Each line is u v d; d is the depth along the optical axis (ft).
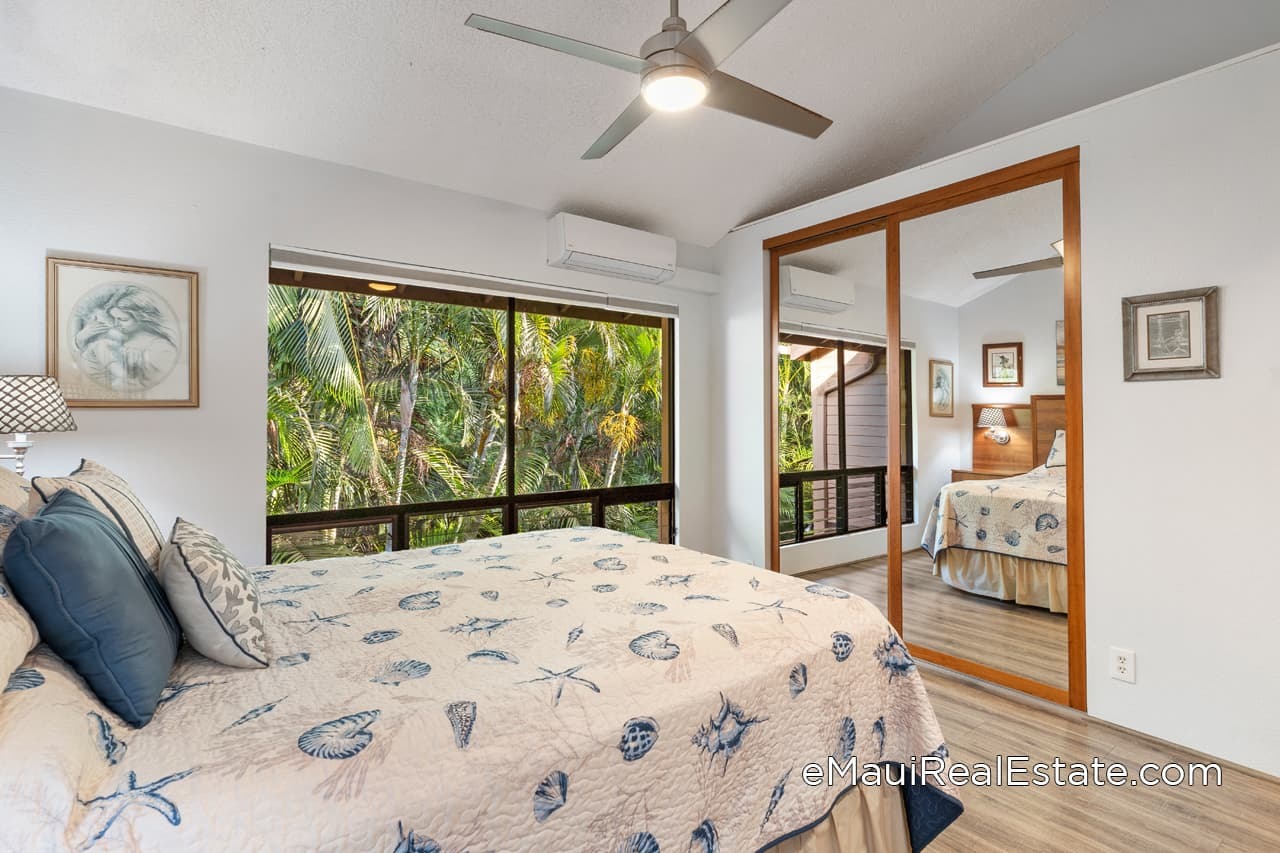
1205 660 7.20
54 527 3.12
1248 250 6.92
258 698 3.51
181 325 8.17
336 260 9.38
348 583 5.95
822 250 11.90
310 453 9.64
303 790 2.75
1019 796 6.38
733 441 13.53
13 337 7.25
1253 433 6.88
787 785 4.30
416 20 7.64
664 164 11.15
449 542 10.93
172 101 7.91
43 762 2.39
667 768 3.66
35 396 6.18
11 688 2.70
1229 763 6.99
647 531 13.58
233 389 8.54
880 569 10.95
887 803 5.14
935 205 10.01
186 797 2.62
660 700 3.81
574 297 12.00
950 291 9.80
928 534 10.18
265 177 8.81
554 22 7.97
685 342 13.71
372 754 3.00
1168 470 7.50
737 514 13.43
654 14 8.14
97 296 7.67
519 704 3.51
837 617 5.16
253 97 8.11
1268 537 6.79
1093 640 8.14
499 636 4.53
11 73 7.15
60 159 7.50
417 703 3.45
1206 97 7.21
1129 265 7.82
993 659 9.28
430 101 8.80
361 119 8.81
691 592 5.63
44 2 6.57
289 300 9.46
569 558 7.00
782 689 4.37
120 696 3.14
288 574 6.32
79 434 7.56
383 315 10.28
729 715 4.02
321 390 9.73
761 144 11.14
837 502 11.65
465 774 3.02
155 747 2.96
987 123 11.57
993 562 9.30
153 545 4.77
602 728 3.50
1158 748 7.34
